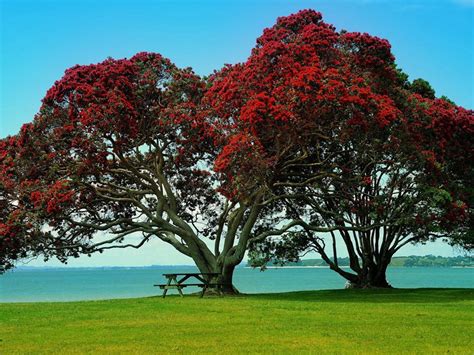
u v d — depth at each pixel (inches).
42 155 1186.6
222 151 1072.2
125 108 1124.5
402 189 1298.0
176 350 485.7
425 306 853.2
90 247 1273.4
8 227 1115.9
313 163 1164.5
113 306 868.6
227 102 1103.0
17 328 624.1
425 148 1184.8
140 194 1285.7
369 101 1013.2
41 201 1123.9
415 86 1507.1
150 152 1290.6
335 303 917.2
